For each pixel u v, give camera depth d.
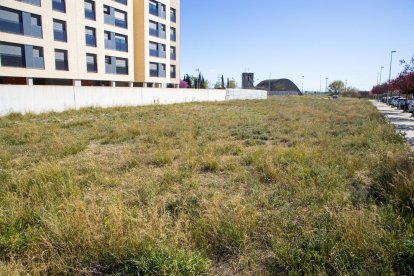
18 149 8.20
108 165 6.80
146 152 8.13
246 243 3.38
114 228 3.38
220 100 40.38
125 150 8.28
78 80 29.55
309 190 4.86
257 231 3.66
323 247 3.08
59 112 18.47
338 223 3.55
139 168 6.48
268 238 3.47
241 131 11.83
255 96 50.44
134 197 4.67
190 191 5.00
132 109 21.70
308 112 21.34
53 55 26.55
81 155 7.79
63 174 5.73
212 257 3.21
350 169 6.00
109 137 10.20
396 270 2.87
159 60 40.59
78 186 5.14
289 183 5.29
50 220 3.61
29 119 15.46
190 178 5.76
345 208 4.03
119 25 33.97
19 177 5.45
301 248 3.23
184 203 4.38
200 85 66.62
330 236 3.33
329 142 9.14
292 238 3.40
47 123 13.97
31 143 9.23
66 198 4.40
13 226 3.67
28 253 3.14
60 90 19.39
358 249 3.05
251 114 19.41
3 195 4.68
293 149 7.84
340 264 2.89
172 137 10.41
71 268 2.90
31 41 24.69
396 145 8.30
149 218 3.84
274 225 3.68
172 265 2.79
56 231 3.28
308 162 6.59
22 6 23.81
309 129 12.19
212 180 5.76
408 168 5.23
